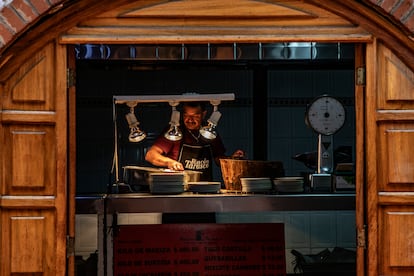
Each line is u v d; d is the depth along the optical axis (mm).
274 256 4629
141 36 4016
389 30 4043
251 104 6855
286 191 4617
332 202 4438
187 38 4031
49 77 3992
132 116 4840
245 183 4629
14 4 3852
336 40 4066
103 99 6777
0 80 3938
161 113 6785
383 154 4094
